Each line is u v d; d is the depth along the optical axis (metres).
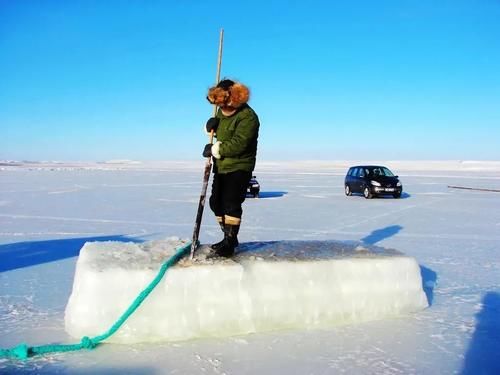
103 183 30.75
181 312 3.88
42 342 3.85
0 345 3.79
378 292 4.51
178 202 17.55
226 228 4.34
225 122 4.26
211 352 3.66
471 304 5.04
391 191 19.39
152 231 10.34
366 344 3.88
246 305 4.02
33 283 5.76
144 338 3.82
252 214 13.86
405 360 3.59
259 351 3.69
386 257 4.67
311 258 4.42
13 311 4.67
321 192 23.70
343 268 4.42
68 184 29.41
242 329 4.02
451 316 4.62
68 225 11.23
